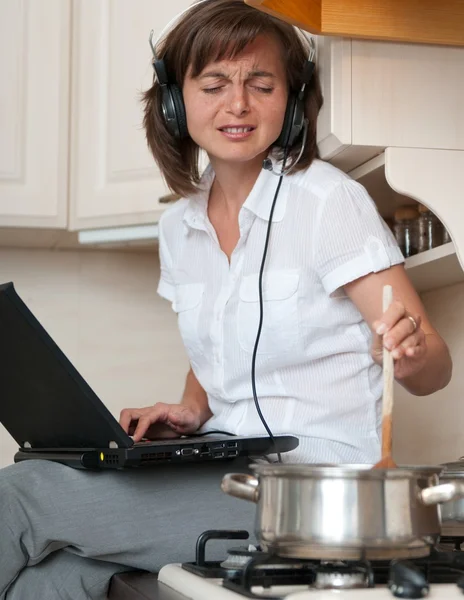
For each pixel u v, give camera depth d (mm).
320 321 1275
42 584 1170
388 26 1310
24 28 2160
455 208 1338
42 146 2150
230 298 1351
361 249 1225
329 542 776
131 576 1140
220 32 1292
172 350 2488
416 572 711
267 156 1375
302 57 1365
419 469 787
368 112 1326
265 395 1314
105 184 2131
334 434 1273
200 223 1432
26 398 1243
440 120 1345
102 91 2148
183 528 1189
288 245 1300
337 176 1296
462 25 1330
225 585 833
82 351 2449
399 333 892
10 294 1051
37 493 1125
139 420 1441
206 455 1135
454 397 1708
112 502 1160
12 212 2131
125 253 2500
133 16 2127
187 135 1467
